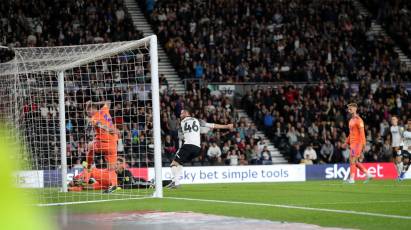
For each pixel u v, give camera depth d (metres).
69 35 32.09
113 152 18.70
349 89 33.12
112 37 32.78
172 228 8.16
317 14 38.53
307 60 35.25
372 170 27.62
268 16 37.78
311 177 27.02
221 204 12.92
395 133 26.45
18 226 2.59
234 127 29.20
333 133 29.61
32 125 20.58
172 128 27.84
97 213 10.98
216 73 32.81
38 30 32.72
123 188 19.47
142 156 24.67
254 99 31.47
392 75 35.50
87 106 20.78
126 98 25.31
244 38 35.81
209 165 27.36
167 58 34.56
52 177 21.19
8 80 19.44
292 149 29.20
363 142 21.77
